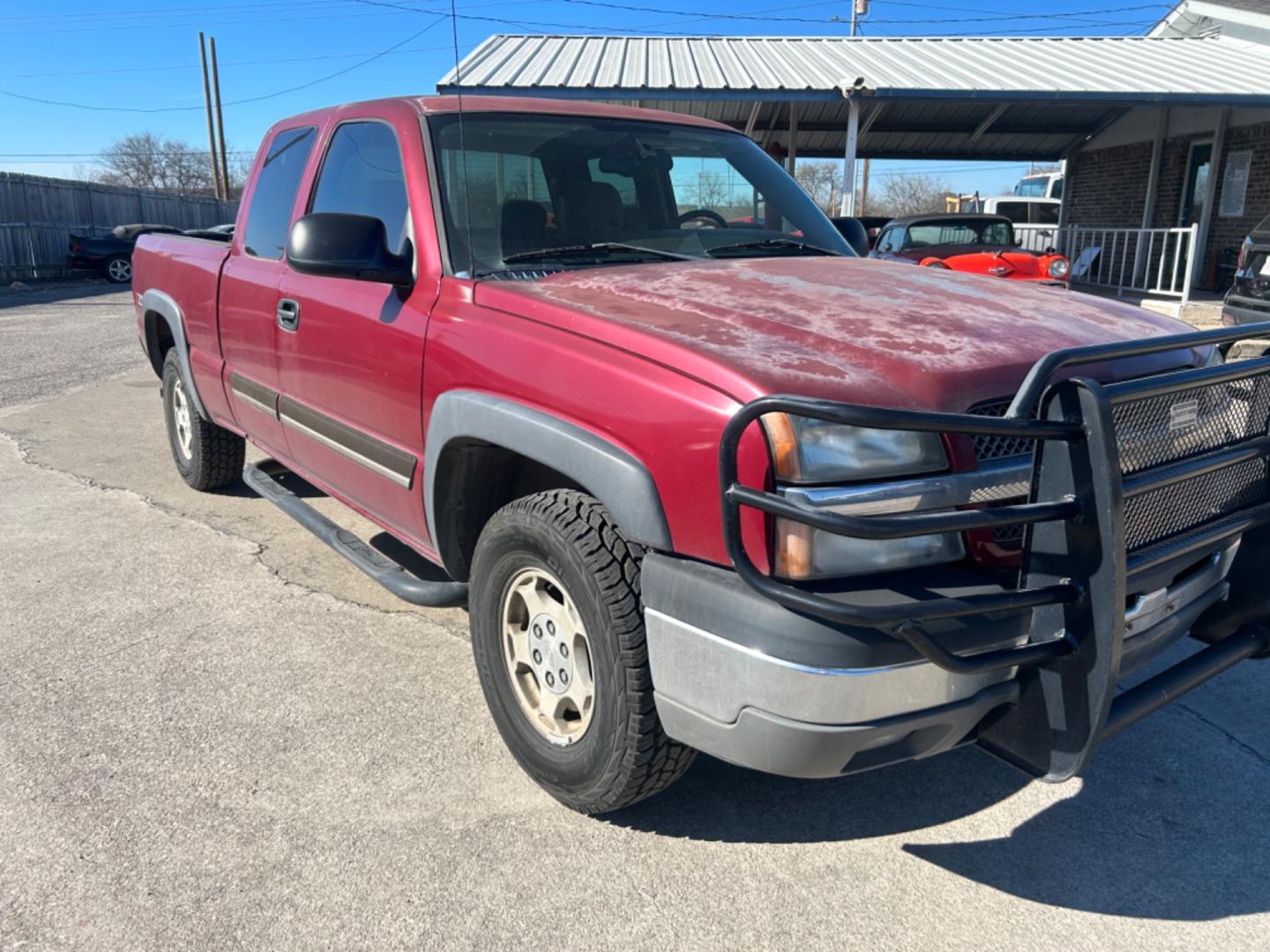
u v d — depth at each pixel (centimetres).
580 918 243
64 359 1119
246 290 436
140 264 596
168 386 583
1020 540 232
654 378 234
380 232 318
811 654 206
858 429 213
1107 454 208
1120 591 211
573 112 377
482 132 346
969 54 1599
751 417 202
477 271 314
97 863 259
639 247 346
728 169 396
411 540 349
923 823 284
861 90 1243
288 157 436
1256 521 267
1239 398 264
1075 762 220
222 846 267
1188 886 258
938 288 303
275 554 484
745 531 211
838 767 220
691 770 308
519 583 284
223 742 317
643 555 249
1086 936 239
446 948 232
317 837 271
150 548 491
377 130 366
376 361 333
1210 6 1786
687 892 253
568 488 282
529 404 266
